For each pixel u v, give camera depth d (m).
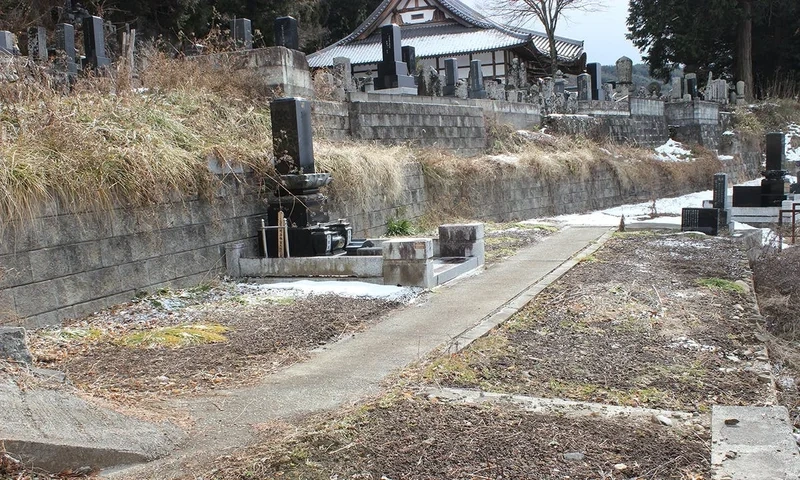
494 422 4.50
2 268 6.90
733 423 4.51
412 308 8.15
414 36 39.28
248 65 13.48
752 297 8.80
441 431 4.36
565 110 26.53
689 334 6.96
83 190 7.79
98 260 7.99
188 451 4.23
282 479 3.80
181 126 10.12
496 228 15.61
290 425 4.56
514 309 7.78
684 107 32.31
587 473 3.83
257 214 10.42
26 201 7.12
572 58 40.97
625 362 6.04
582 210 21.44
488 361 5.95
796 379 6.43
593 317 7.52
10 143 7.70
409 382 5.33
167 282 8.91
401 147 15.74
